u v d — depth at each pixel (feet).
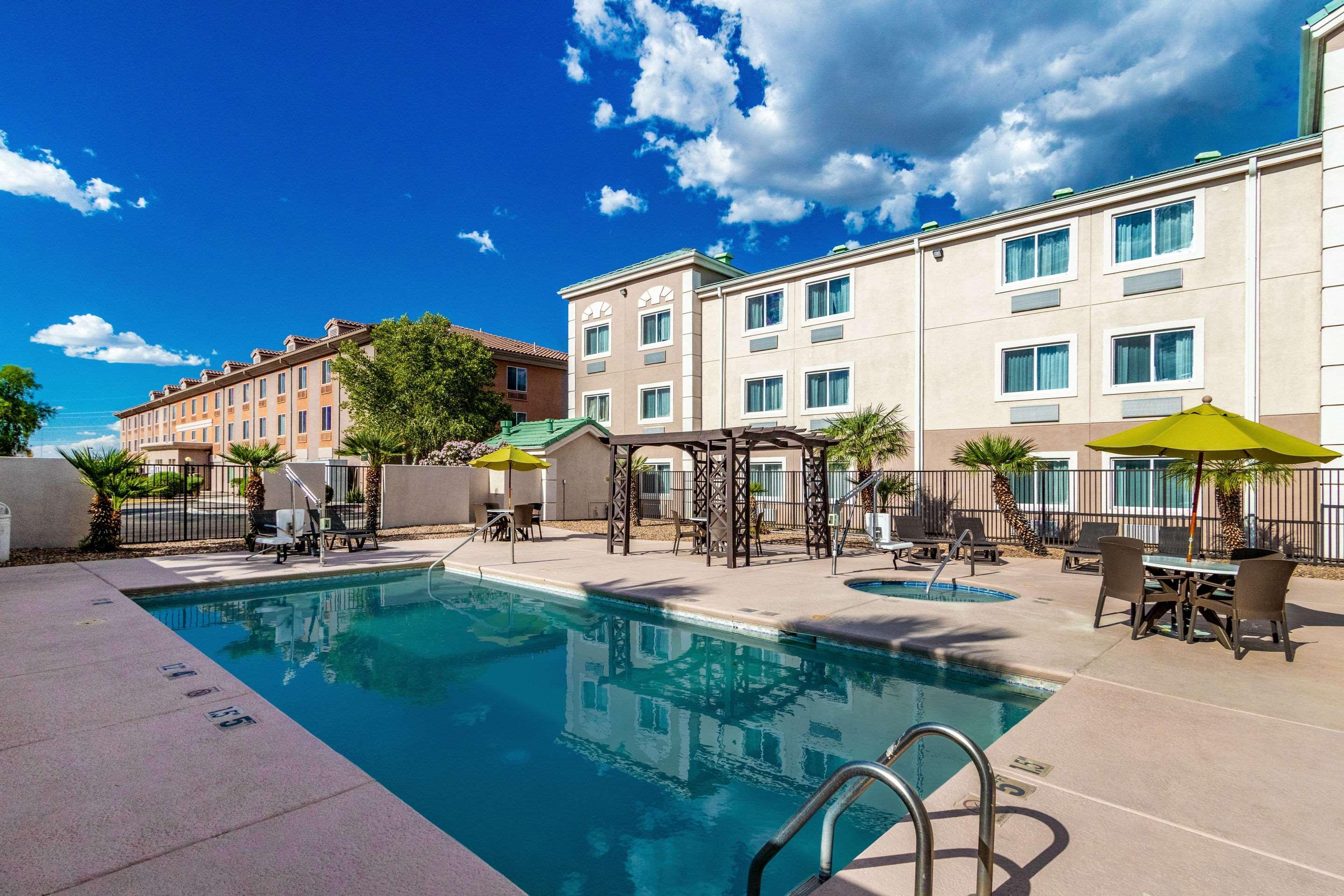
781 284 71.97
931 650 20.57
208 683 16.56
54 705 14.92
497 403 96.68
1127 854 9.18
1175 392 48.01
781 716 17.51
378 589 36.11
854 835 11.58
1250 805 10.62
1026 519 53.72
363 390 87.30
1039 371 54.85
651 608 29.45
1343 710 15.03
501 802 13.07
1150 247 49.78
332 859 8.88
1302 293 43.52
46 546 44.86
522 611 30.55
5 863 8.62
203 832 9.57
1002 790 11.21
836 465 62.54
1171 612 22.89
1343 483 40.78
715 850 11.34
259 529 44.47
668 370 80.12
